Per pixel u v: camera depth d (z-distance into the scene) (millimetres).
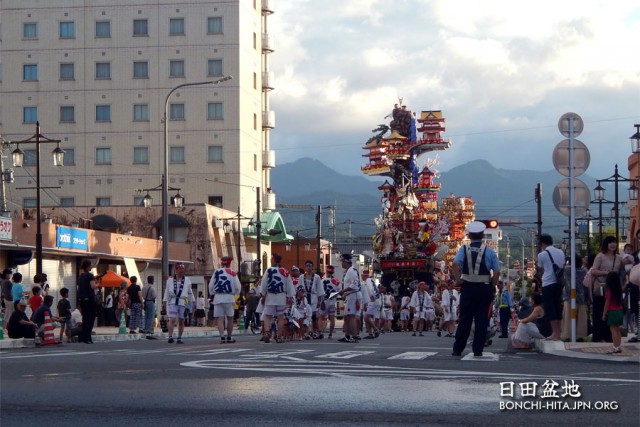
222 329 23344
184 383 10547
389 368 12617
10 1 77750
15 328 23797
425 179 65438
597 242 62875
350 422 7773
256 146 82250
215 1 77250
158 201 77062
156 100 77375
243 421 7816
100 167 77375
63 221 62562
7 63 77625
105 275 43781
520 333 19203
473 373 11812
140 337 32625
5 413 8250
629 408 8539
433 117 64500
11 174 42250
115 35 77625
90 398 9203
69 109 77688
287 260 100812
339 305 78188
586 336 19281
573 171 18984
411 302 37906
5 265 40062
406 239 62594
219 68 77188
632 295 19062
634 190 49188
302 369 12383
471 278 15242
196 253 66188
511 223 55812
